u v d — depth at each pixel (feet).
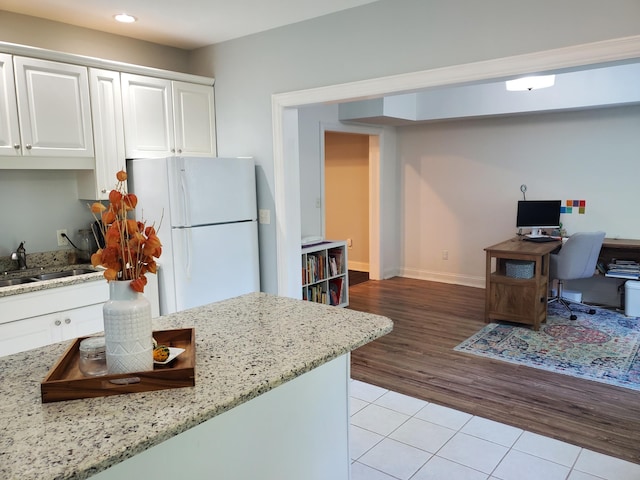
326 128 18.74
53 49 10.84
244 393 4.23
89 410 3.95
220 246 11.62
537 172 18.62
